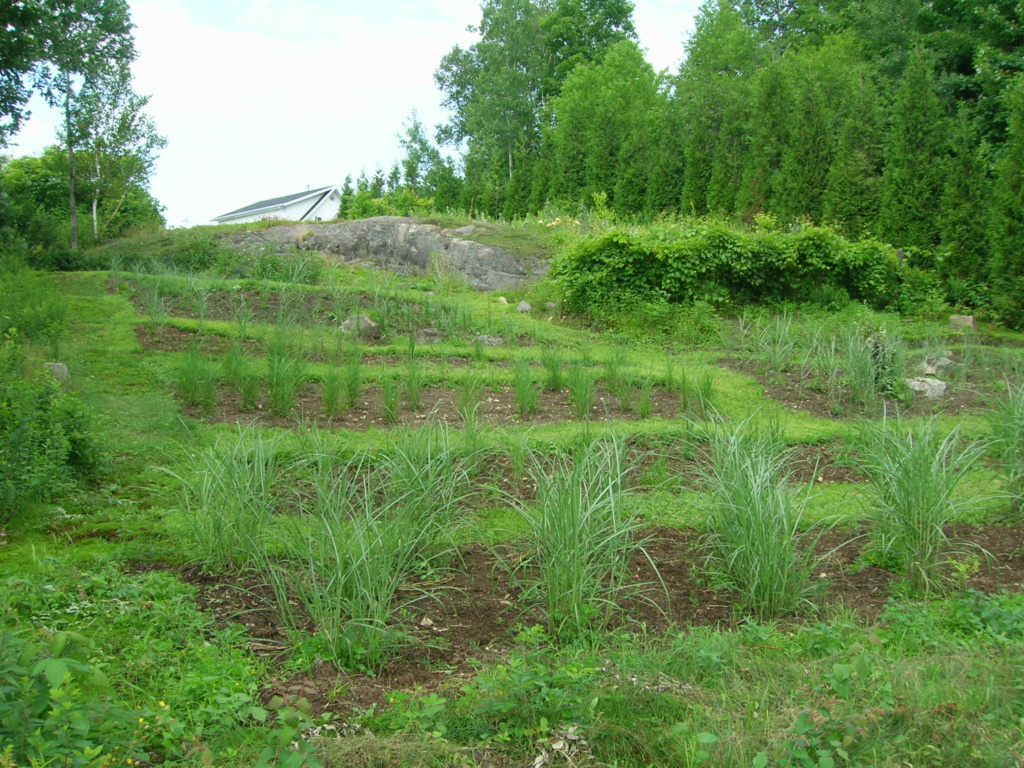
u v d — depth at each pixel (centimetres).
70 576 427
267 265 1535
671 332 1230
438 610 437
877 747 300
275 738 280
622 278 1323
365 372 940
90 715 273
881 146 1802
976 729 310
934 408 861
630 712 325
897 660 369
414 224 1895
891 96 2161
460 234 1838
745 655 376
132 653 357
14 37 1436
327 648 377
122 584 425
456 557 504
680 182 2128
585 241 1343
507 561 498
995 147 1827
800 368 1012
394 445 623
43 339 944
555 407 858
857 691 335
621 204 2191
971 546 533
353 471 639
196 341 1036
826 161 1781
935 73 2252
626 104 2861
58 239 1805
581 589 413
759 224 1661
